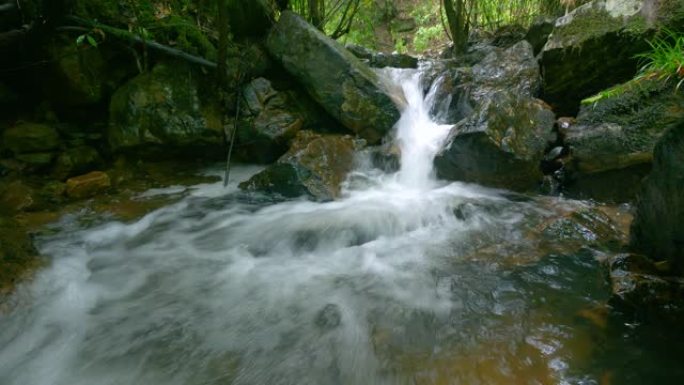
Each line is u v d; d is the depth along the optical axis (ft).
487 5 30.73
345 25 29.27
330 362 7.55
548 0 26.21
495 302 8.81
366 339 8.04
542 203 13.07
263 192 14.57
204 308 9.14
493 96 14.84
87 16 14.83
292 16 17.34
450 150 14.15
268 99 17.20
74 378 7.40
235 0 18.52
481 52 24.54
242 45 18.92
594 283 9.07
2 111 15.01
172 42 16.72
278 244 11.68
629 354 7.18
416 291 9.45
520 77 18.52
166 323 8.67
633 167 12.40
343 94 16.52
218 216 13.50
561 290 8.98
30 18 14.62
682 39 8.05
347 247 11.59
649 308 7.68
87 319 8.80
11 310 8.85
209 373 7.40
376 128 16.49
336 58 16.63
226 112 17.11
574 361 7.12
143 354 7.87
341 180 14.61
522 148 13.48
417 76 21.80
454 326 8.21
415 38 40.60
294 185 14.15
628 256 8.63
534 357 7.27
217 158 17.11
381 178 15.40
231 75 17.38
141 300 9.43
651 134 12.24
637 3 14.10
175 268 10.71
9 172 13.73
